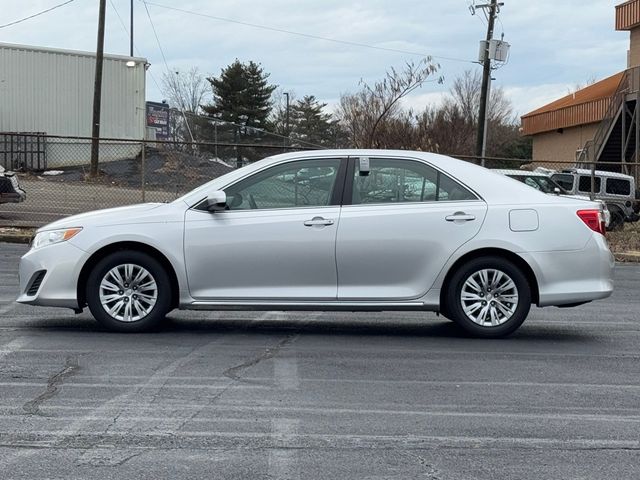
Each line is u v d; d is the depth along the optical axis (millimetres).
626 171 29469
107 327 7660
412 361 6867
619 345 7738
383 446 4734
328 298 7504
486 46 32531
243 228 7469
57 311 8945
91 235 7488
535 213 7594
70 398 5598
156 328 8039
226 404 5512
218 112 67938
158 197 21000
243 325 8398
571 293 7582
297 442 4781
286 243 7445
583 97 42438
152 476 4215
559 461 4531
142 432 4914
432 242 7500
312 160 7668
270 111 71812
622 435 5004
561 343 7785
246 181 7625
